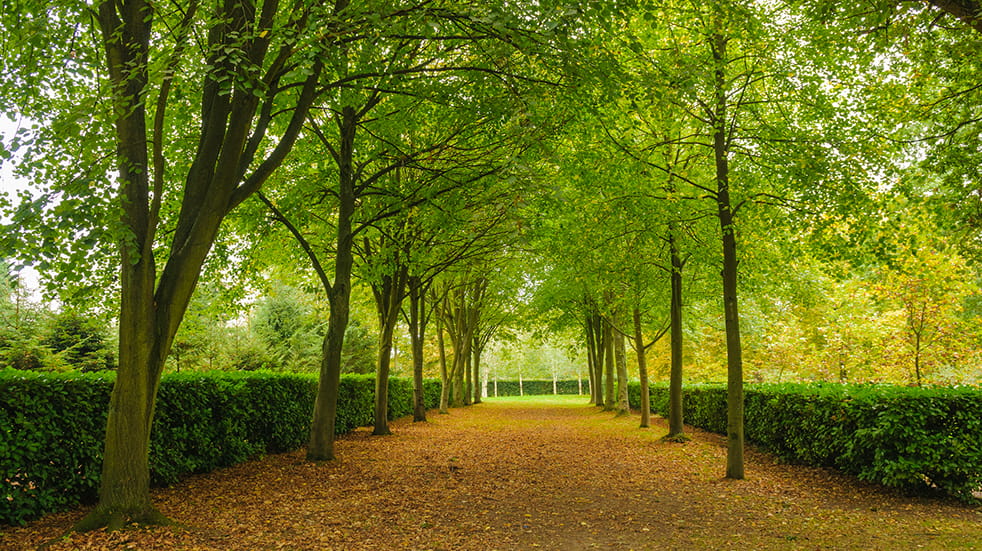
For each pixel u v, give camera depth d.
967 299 19.64
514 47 7.41
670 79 7.69
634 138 10.83
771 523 6.53
